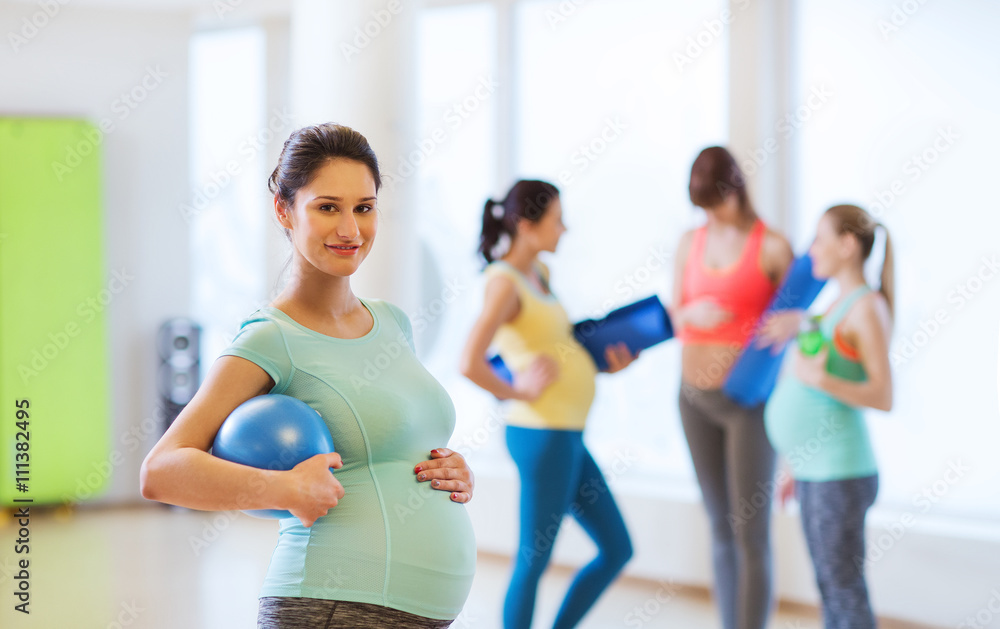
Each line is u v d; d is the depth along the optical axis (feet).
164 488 4.50
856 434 9.81
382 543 4.90
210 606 13.00
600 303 15.67
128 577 14.43
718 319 11.58
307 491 4.52
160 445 4.63
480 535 15.74
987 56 12.55
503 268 10.39
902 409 13.07
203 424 4.75
